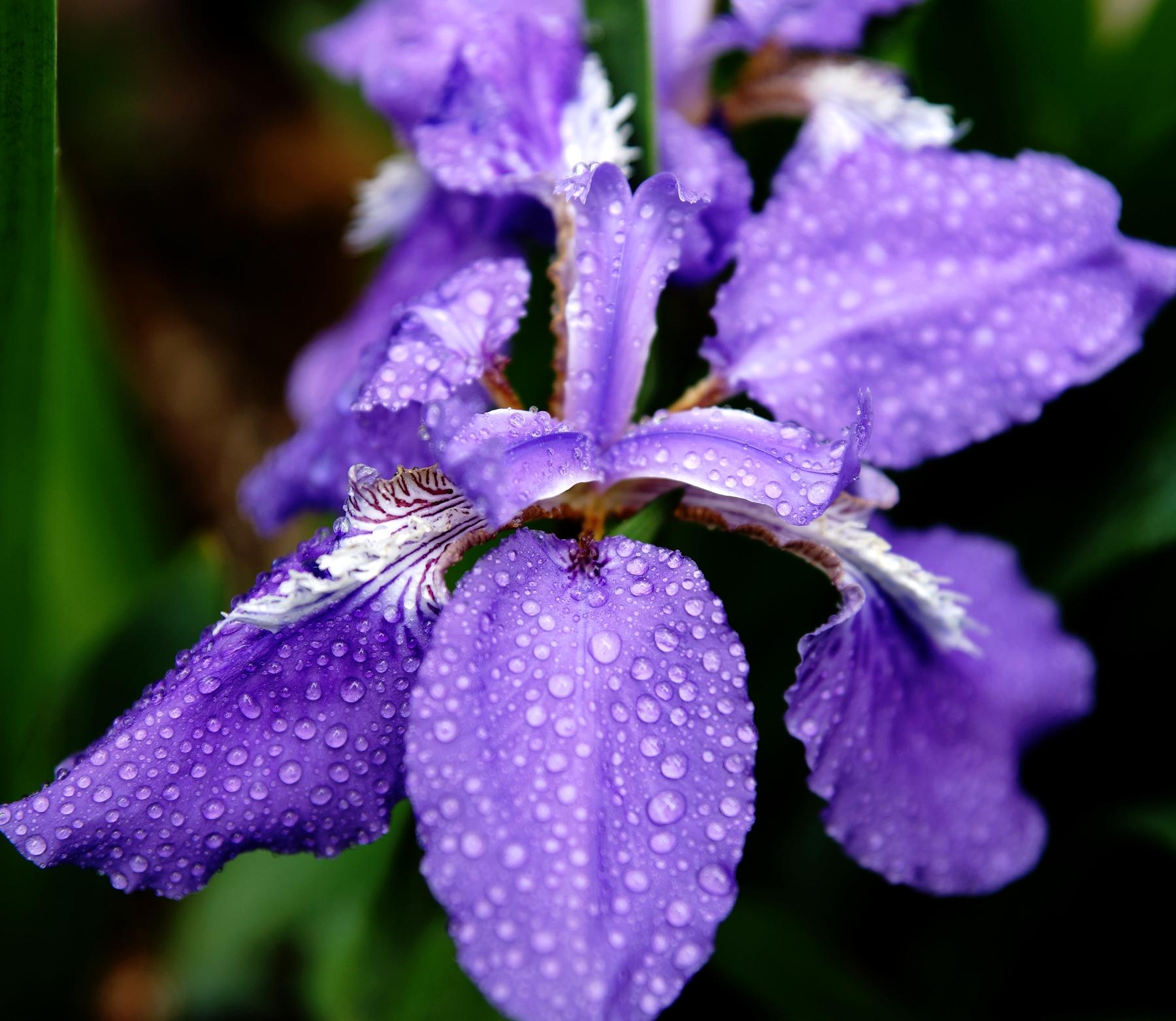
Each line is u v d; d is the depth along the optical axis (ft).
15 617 0.90
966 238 0.81
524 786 0.70
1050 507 0.91
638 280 0.77
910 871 0.80
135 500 1.03
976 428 0.80
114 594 1.00
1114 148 0.93
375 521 0.75
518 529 0.74
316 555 0.75
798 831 0.93
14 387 0.84
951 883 0.80
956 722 0.82
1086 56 0.93
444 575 0.76
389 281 0.92
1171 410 0.88
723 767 0.71
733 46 0.88
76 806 0.72
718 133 0.87
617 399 0.78
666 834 0.70
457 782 0.70
